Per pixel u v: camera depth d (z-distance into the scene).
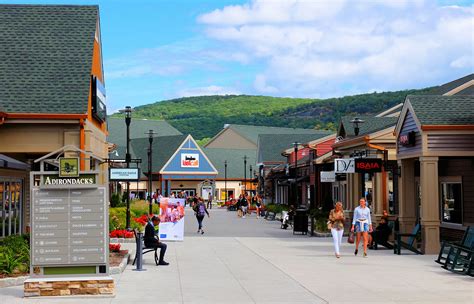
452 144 23.42
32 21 24.83
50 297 14.09
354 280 16.64
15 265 16.80
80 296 14.16
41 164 14.75
